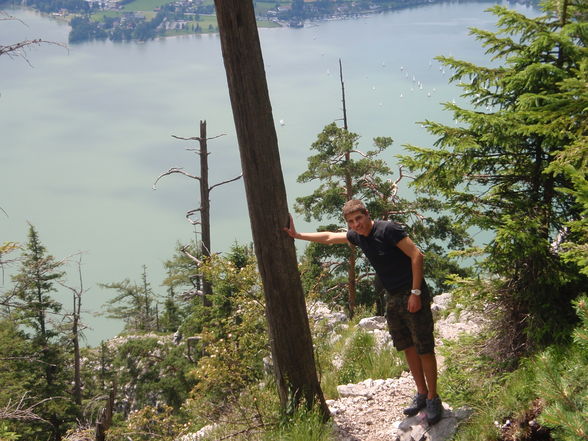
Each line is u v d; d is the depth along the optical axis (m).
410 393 6.00
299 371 5.46
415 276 4.67
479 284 5.75
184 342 31.34
